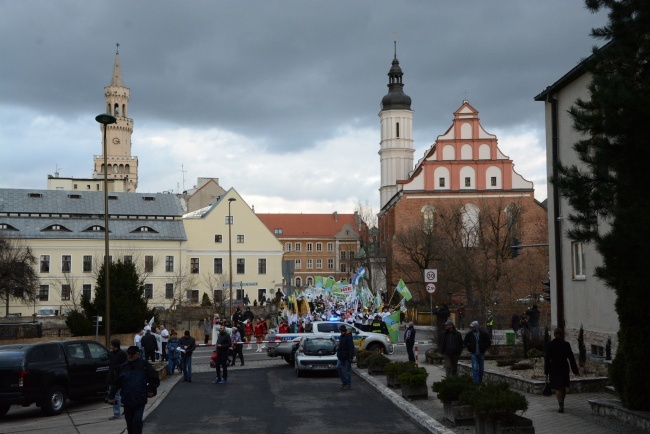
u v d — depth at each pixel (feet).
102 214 263.29
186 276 265.34
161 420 53.21
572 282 83.66
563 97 86.07
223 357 78.74
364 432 46.52
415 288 248.73
